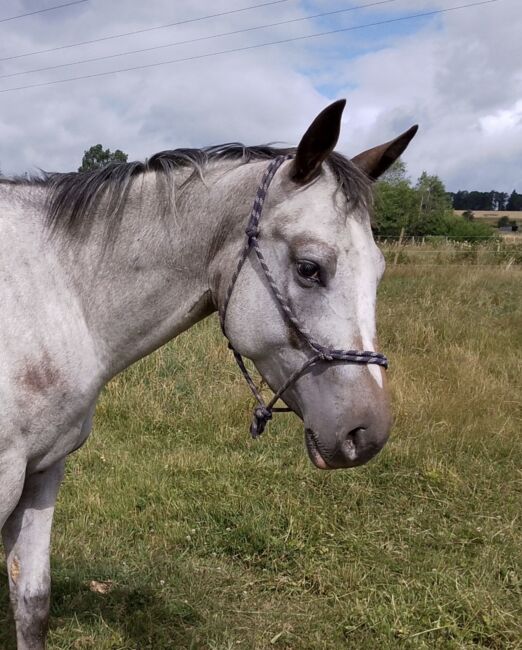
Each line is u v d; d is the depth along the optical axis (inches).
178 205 74.6
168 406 196.4
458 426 185.2
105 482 150.0
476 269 479.8
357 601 111.0
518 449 177.2
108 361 78.0
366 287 66.2
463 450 175.3
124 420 188.5
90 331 75.9
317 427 66.7
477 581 117.5
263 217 69.1
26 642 82.0
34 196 77.2
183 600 111.7
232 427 185.2
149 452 169.0
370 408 64.1
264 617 109.0
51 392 71.4
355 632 105.7
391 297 372.2
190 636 104.2
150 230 75.1
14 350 68.8
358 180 68.0
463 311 332.8
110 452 166.2
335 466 67.1
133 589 114.1
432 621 107.4
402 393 199.6
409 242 688.4
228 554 127.2
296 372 68.1
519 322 312.3
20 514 80.4
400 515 143.2
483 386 211.8
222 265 73.2
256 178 71.2
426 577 119.3
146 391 200.8
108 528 132.5
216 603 111.6
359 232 66.9
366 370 65.1
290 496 145.6
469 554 128.6
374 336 66.1
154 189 75.4
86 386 75.0
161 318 77.5
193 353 225.5
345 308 65.4
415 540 132.3
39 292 71.9
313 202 66.7
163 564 122.0
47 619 82.7
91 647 100.4
